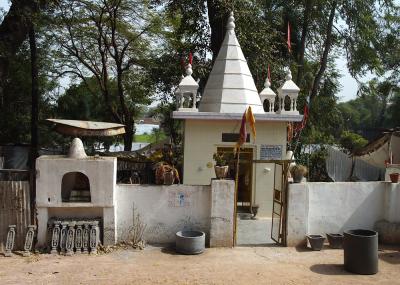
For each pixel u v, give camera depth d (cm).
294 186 985
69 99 3072
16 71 2434
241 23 1933
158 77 2272
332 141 2684
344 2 2194
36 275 767
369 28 2303
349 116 4066
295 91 1349
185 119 1309
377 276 805
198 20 2122
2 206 901
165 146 1936
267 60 1988
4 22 1784
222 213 962
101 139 2994
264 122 1330
